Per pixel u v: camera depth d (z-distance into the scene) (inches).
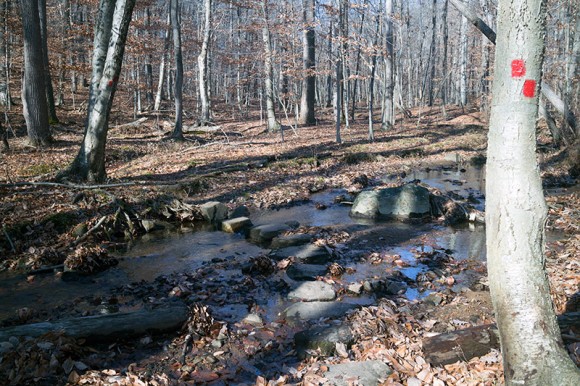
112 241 338.0
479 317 202.8
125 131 884.6
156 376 156.4
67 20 1019.3
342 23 776.3
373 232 359.3
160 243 337.7
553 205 399.5
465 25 1469.0
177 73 809.5
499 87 116.6
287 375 160.1
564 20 842.2
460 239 340.2
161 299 232.1
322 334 182.2
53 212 348.2
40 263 281.4
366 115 1391.5
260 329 199.2
